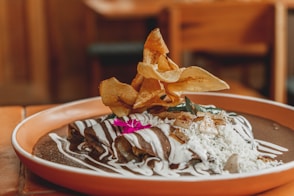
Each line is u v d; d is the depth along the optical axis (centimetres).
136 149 54
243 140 56
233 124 59
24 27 252
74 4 257
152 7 174
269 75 129
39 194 53
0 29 249
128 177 47
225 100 76
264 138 62
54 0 254
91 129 58
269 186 50
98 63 206
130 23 261
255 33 125
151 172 52
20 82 257
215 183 47
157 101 60
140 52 204
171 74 57
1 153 64
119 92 61
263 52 196
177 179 47
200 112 58
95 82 207
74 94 265
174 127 55
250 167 52
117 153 55
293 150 58
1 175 58
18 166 60
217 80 57
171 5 123
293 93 142
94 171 50
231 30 124
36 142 62
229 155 53
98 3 197
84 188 49
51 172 50
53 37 258
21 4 249
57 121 69
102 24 259
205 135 55
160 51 60
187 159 53
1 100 255
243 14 123
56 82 263
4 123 75
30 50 255
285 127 67
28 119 65
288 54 256
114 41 262
